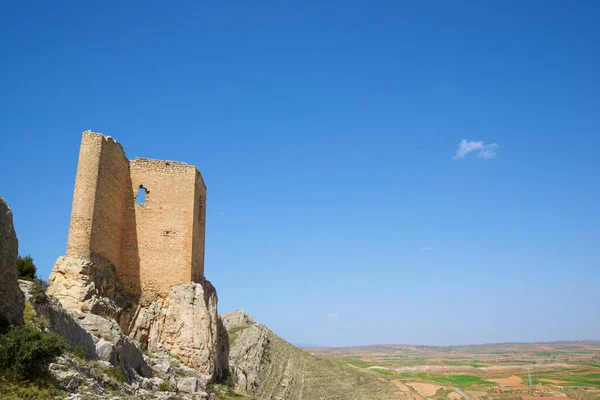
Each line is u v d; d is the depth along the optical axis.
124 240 39.75
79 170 34.59
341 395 95.00
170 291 39.44
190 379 34.25
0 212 22.39
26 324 22.64
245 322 117.12
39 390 19.92
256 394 59.91
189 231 41.25
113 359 28.09
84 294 31.73
